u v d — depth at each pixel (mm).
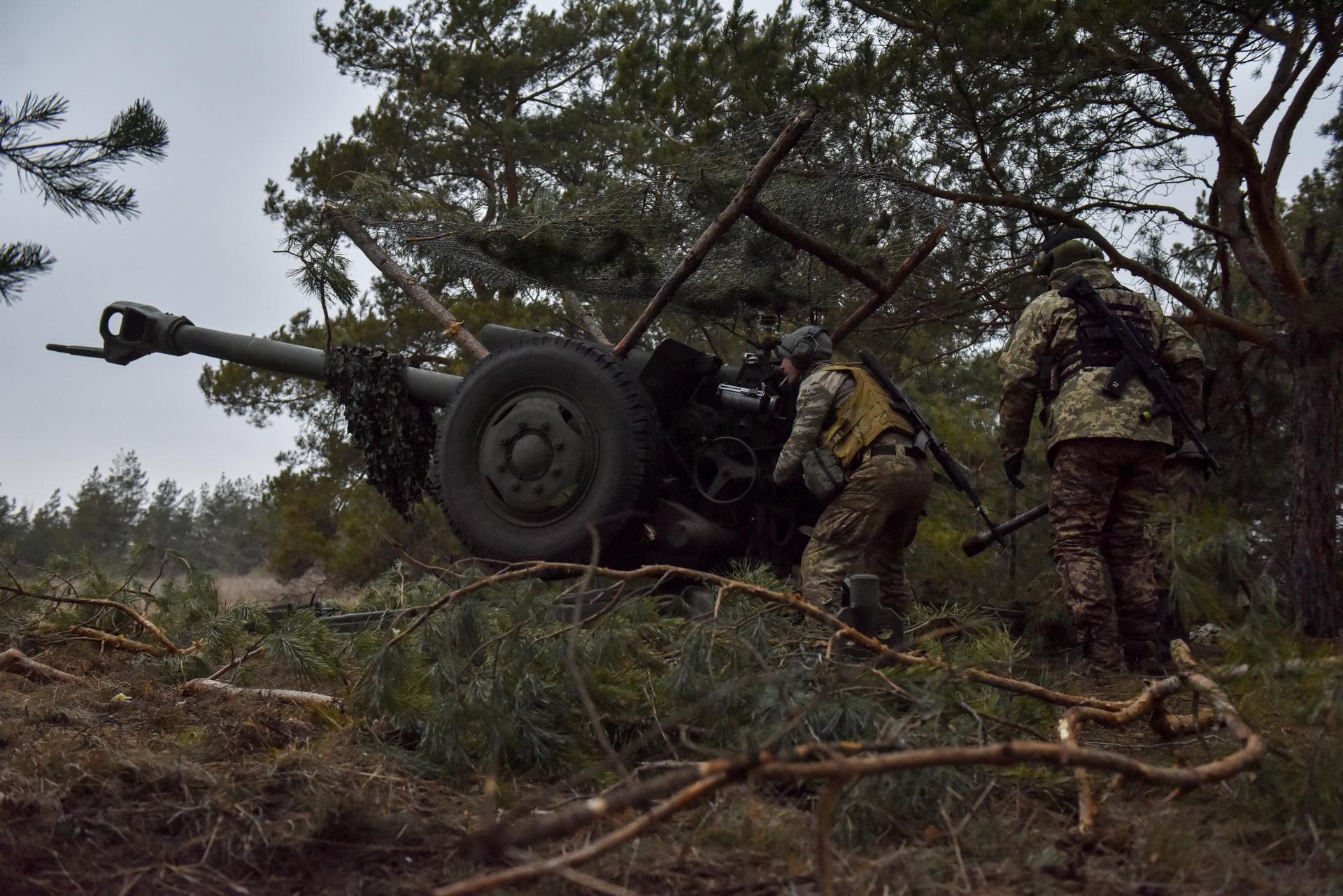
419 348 11758
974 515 6797
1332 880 1874
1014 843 2092
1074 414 4422
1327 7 5141
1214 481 6852
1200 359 4672
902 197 5715
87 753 2566
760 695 2549
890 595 4660
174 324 6133
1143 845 2039
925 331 7820
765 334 5043
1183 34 5660
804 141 5336
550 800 2408
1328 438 5641
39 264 3332
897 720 2297
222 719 3135
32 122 3789
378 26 16891
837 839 2082
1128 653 4566
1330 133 6434
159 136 3920
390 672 2896
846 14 6598
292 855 2072
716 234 4781
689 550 4492
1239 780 2338
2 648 4184
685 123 6734
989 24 5719
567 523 4484
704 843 2084
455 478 4742
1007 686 2691
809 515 4816
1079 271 4629
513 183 15523
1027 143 6504
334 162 14742
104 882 1931
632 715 2877
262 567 12945
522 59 15914
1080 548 4430
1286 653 2434
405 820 2227
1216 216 6699
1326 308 5539
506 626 2959
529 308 11336
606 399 4496
